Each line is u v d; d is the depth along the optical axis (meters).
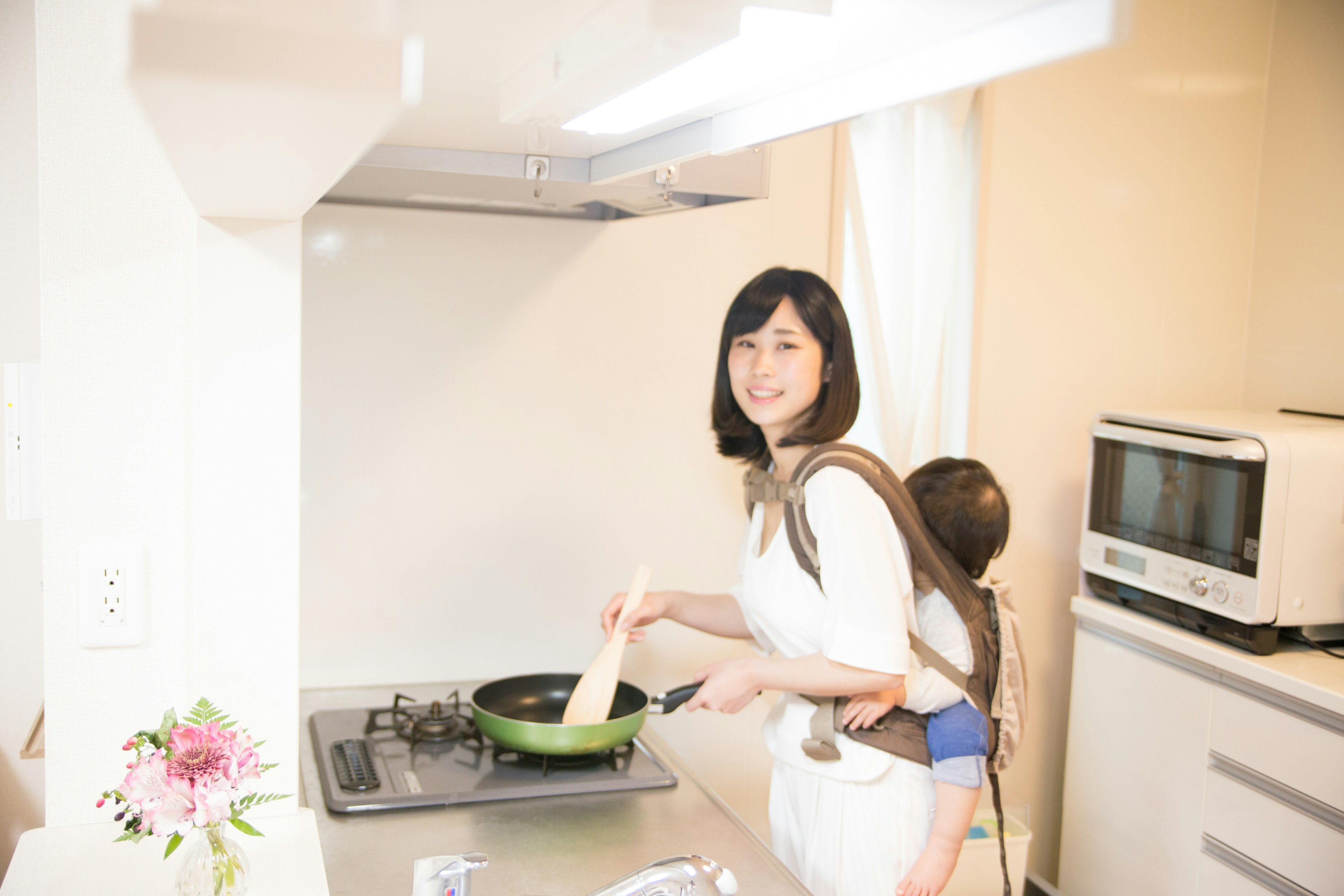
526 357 1.89
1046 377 2.29
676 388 1.99
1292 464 1.75
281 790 1.17
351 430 1.80
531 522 1.92
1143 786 2.01
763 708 2.10
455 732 1.61
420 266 1.81
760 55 0.64
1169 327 2.38
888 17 0.52
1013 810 2.36
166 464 1.11
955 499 1.62
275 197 0.88
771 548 1.55
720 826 1.34
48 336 1.06
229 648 1.13
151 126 0.51
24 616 1.81
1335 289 2.22
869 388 2.10
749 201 1.75
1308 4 2.29
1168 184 2.33
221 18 0.38
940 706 1.50
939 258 2.12
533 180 1.37
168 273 1.09
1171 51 2.30
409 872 1.18
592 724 1.44
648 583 1.78
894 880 1.46
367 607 1.84
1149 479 2.01
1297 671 1.72
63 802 1.12
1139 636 2.01
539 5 0.59
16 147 1.75
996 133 2.18
